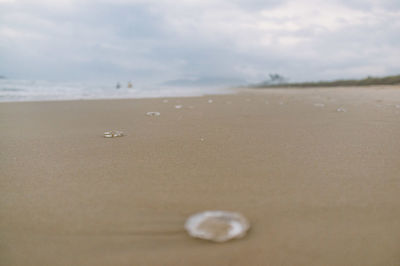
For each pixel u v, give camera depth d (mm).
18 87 5258
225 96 3432
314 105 1988
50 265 442
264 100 2623
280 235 505
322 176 748
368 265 440
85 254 465
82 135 1119
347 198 646
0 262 448
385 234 511
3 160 856
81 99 2824
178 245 479
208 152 908
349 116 1455
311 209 597
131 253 463
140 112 1704
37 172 781
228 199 647
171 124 1309
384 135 1065
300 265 438
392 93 3084
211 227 515
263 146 958
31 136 1109
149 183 726
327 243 487
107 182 731
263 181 729
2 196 674
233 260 443
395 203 618
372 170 772
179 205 620
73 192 694
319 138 1041
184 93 4488
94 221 560
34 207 619
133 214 584
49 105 2121
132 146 971
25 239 507
